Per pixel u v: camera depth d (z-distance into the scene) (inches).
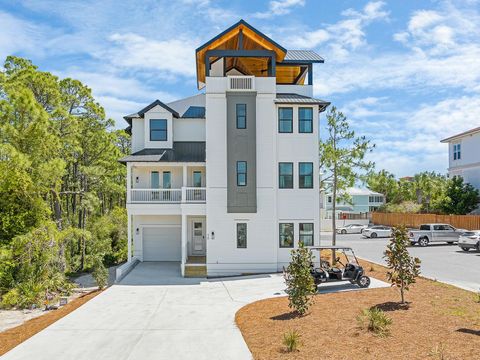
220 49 1092.5
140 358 438.3
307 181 998.4
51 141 899.4
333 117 1126.4
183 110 1234.6
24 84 1026.1
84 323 575.8
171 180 1147.9
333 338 451.5
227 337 497.7
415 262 589.3
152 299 724.7
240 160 983.0
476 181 1777.8
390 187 3193.9
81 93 1302.9
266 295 729.0
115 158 1510.8
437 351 390.3
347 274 737.6
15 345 501.7
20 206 845.2
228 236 983.0
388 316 521.0
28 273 788.0
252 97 989.2
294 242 991.0
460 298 612.1
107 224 1338.6
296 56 1086.4
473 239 1266.0
